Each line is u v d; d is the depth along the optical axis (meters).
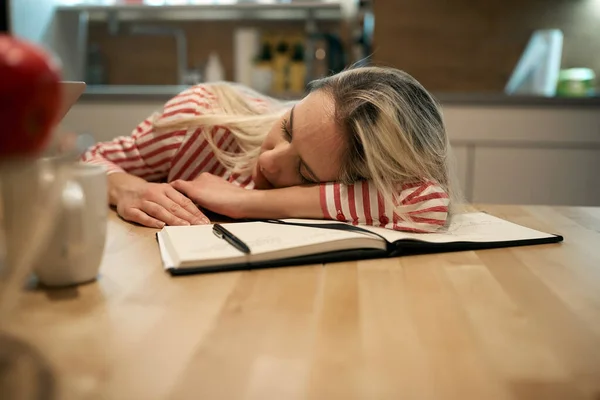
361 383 0.39
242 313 0.52
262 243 0.69
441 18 2.44
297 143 0.84
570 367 0.42
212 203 0.92
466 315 0.52
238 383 0.39
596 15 2.38
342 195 0.85
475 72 2.47
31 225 0.38
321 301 0.55
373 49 2.48
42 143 0.36
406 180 0.83
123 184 1.00
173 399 0.37
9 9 2.16
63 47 2.51
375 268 0.67
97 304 0.53
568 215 1.07
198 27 2.67
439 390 0.38
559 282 0.63
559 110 2.03
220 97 1.15
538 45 2.31
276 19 2.62
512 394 0.38
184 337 0.46
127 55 2.69
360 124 0.80
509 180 2.08
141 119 2.14
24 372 0.39
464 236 0.80
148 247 0.75
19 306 0.52
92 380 0.39
